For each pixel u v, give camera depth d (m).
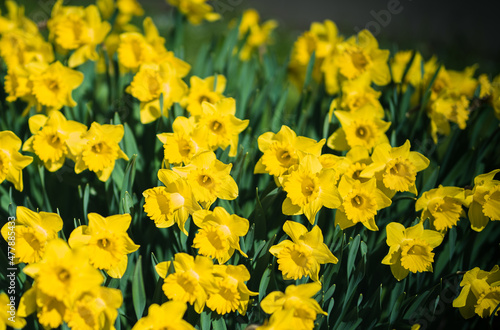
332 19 5.00
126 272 1.72
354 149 1.75
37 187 1.80
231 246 1.71
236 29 1.97
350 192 1.72
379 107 1.84
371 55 1.87
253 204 1.80
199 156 1.71
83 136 1.74
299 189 1.71
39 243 1.69
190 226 1.76
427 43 4.21
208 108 1.76
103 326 1.67
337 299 1.77
